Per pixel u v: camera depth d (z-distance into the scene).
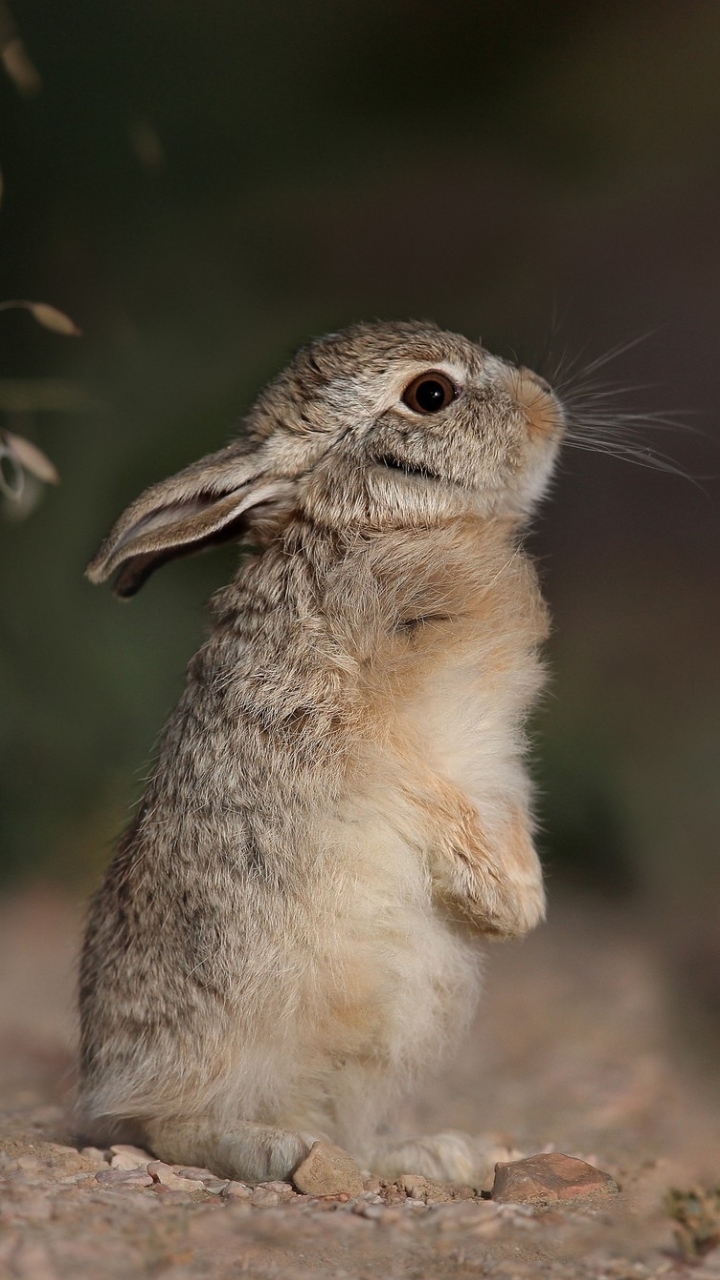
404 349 8.47
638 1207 6.83
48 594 16.64
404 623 7.88
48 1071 10.77
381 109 20.58
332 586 7.81
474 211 21.14
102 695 16.53
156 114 18.27
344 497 8.20
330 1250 5.94
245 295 19.20
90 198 17.73
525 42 20.61
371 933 7.51
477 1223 6.36
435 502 8.34
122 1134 8.27
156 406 17.53
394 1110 8.84
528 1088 10.48
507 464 8.60
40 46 17.17
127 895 8.09
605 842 16.30
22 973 13.88
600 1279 5.67
